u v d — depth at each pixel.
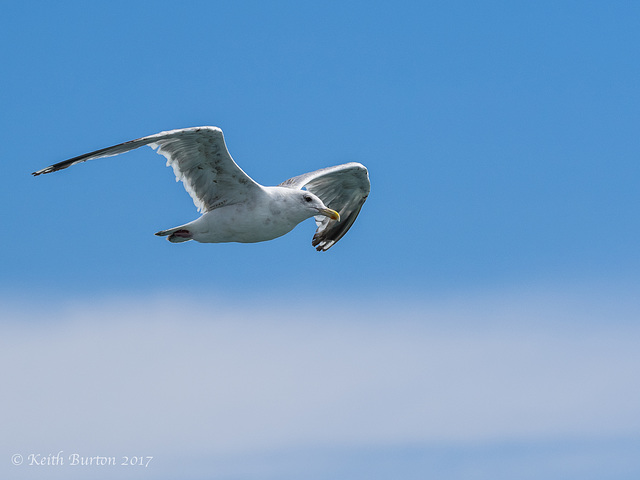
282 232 15.20
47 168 13.52
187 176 14.57
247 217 14.70
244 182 14.61
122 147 13.52
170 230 14.79
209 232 14.80
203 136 13.65
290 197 15.11
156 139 13.46
